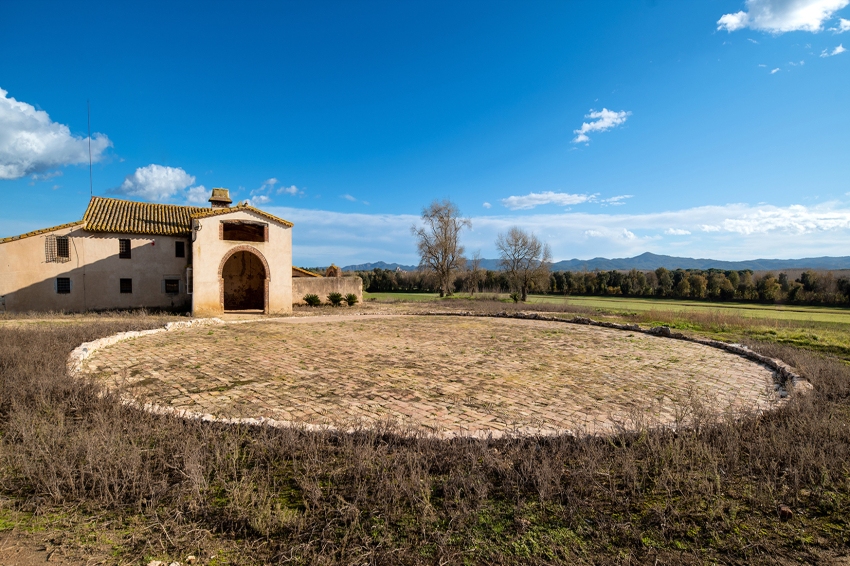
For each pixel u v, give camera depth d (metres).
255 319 19.58
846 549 2.96
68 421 5.15
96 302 23.50
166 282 25.30
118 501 3.44
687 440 4.60
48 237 22.47
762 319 21.38
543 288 46.03
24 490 3.65
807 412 5.62
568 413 6.20
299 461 4.28
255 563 2.81
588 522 3.27
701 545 3.00
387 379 8.12
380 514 3.33
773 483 3.75
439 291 50.03
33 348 8.86
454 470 4.02
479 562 2.80
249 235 27.36
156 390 7.25
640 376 8.66
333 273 34.31
